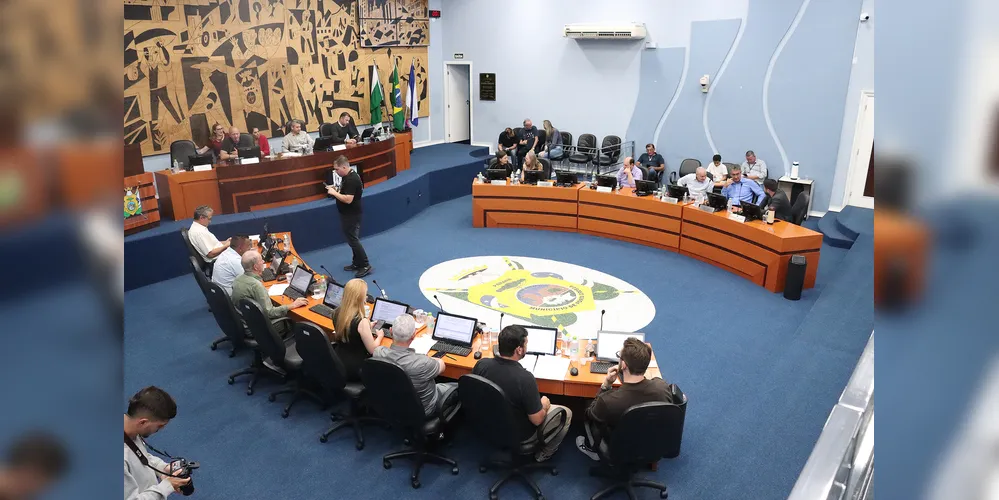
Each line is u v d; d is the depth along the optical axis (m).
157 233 7.68
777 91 10.57
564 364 4.62
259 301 5.24
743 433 4.79
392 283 7.91
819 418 4.95
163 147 9.62
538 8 13.00
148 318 6.76
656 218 9.14
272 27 10.86
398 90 13.24
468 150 14.16
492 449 4.66
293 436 4.82
